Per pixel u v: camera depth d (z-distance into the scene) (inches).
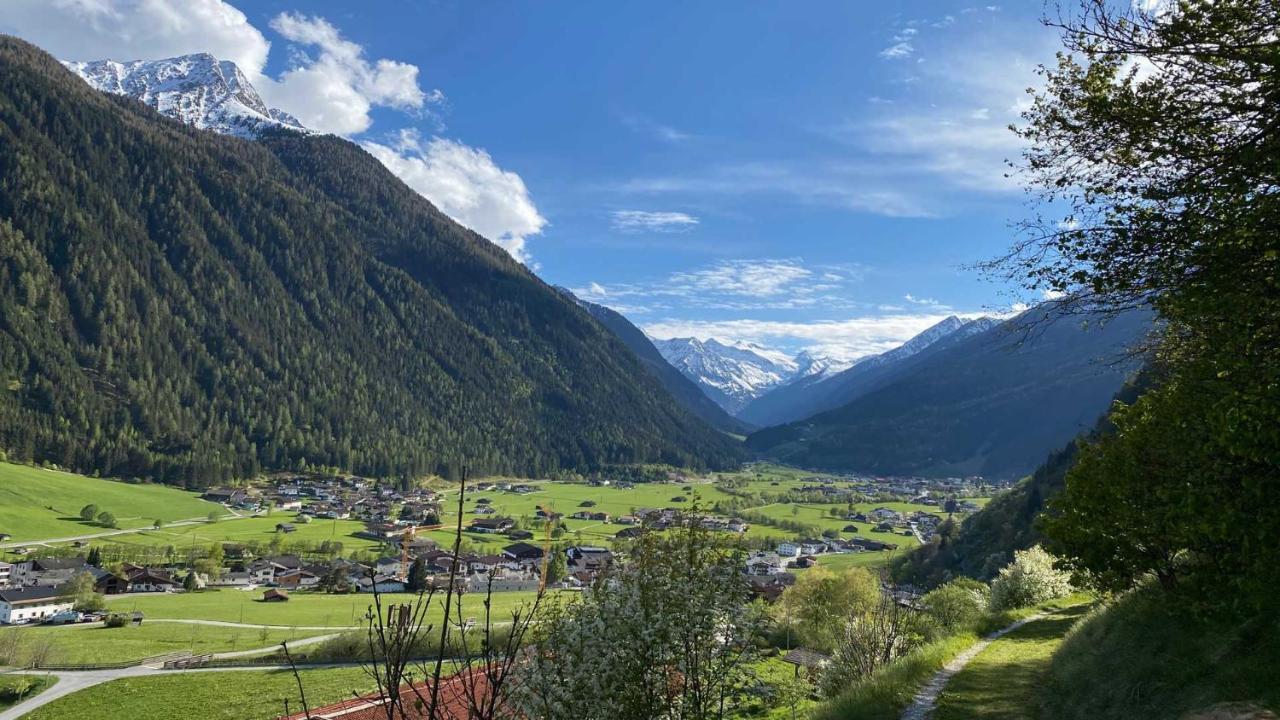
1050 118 466.6
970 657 838.5
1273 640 454.0
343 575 5324.8
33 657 2778.1
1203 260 412.5
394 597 2667.3
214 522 7416.3
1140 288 434.9
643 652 468.4
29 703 2241.6
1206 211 402.6
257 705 2049.7
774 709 916.6
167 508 7800.2
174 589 5142.7
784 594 2394.2
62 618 4082.2
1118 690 548.4
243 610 4269.2
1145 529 626.2
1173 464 580.7
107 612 4153.5
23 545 5718.5
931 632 1298.0
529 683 425.4
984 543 4052.7
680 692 487.2
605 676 452.4
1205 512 474.9
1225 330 434.9
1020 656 836.6
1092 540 692.1
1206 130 410.9
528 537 7180.1
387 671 186.4
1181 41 396.8
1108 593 870.4
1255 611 493.4
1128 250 430.3
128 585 5064.0
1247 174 383.2
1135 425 653.3
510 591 3700.8
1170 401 566.9
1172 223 414.9
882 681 691.4
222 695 2206.0
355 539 7017.7
